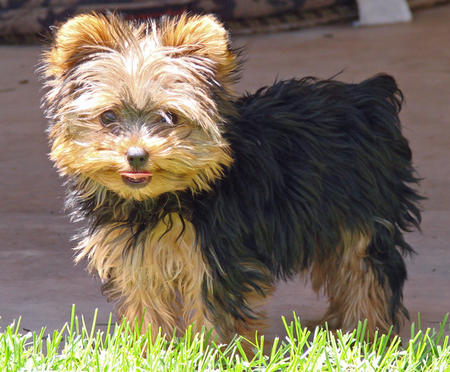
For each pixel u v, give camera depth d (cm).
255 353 459
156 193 409
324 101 503
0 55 1347
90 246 457
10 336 439
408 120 973
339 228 495
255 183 455
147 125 410
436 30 1422
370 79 529
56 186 807
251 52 1309
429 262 626
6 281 597
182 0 1331
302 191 473
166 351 443
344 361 430
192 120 411
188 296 451
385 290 513
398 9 1491
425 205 737
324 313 556
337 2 1513
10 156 892
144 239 439
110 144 402
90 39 428
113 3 1316
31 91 1145
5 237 683
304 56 1277
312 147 482
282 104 498
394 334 519
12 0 1394
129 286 460
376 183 500
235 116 446
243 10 1425
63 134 419
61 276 607
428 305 557
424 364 428
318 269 536
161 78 411
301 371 414
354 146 494
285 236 470
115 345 438
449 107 1019
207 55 429
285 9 1462
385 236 505
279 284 604
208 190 435
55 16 1364
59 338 448
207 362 423
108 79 411
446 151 870
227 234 440
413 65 1207
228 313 448
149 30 446
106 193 439
